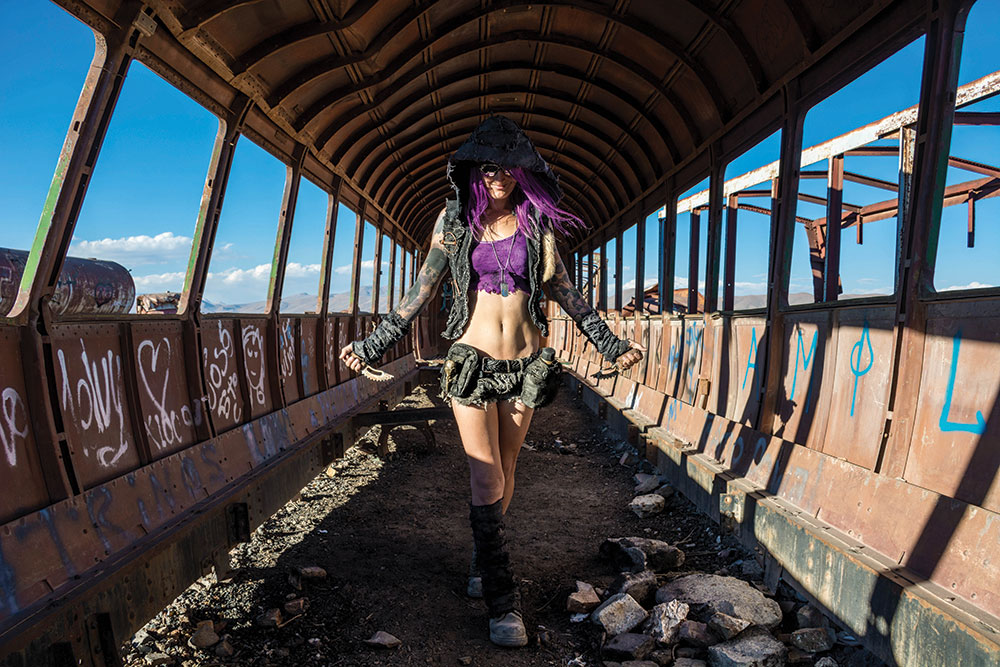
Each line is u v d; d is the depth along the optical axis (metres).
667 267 8.01
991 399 2.72
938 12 3.02
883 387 3.44
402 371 12.77
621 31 6.34
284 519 4.95
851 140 5.58
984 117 4.46
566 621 3.38
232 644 3.07
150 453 3.70
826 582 3.19
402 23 5.28
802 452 4.05
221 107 4.45
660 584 3.73
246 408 5.21
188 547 3.36
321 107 5.92
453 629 3.27
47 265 2.91
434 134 10.66
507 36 6.75
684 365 7.06
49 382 2.97
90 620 2.52
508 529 4.87
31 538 2.61
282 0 4.22
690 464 5.33
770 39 4.69
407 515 5.16
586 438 8.66
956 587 2.57
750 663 2.76
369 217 10.86
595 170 11.27
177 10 3.49
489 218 3.14
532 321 3.19
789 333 4.61
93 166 3.02
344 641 3.13
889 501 3.13
